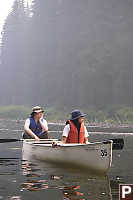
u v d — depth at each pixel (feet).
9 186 18.30
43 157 27.61
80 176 21.59
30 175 21.81
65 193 16.78
